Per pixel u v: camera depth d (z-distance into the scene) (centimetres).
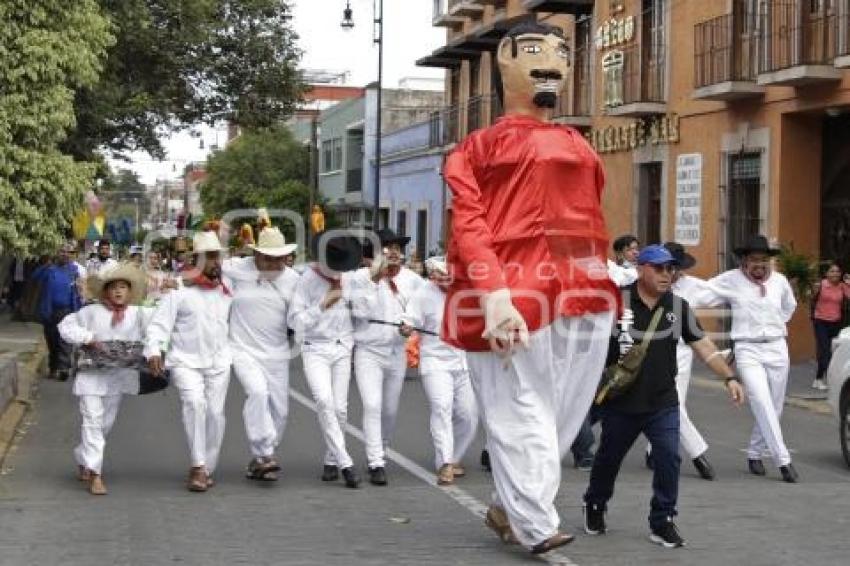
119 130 2816
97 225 2669
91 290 966
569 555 748
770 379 1061
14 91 1497
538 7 2862
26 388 1595
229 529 819
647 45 2541
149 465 1086
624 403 770
